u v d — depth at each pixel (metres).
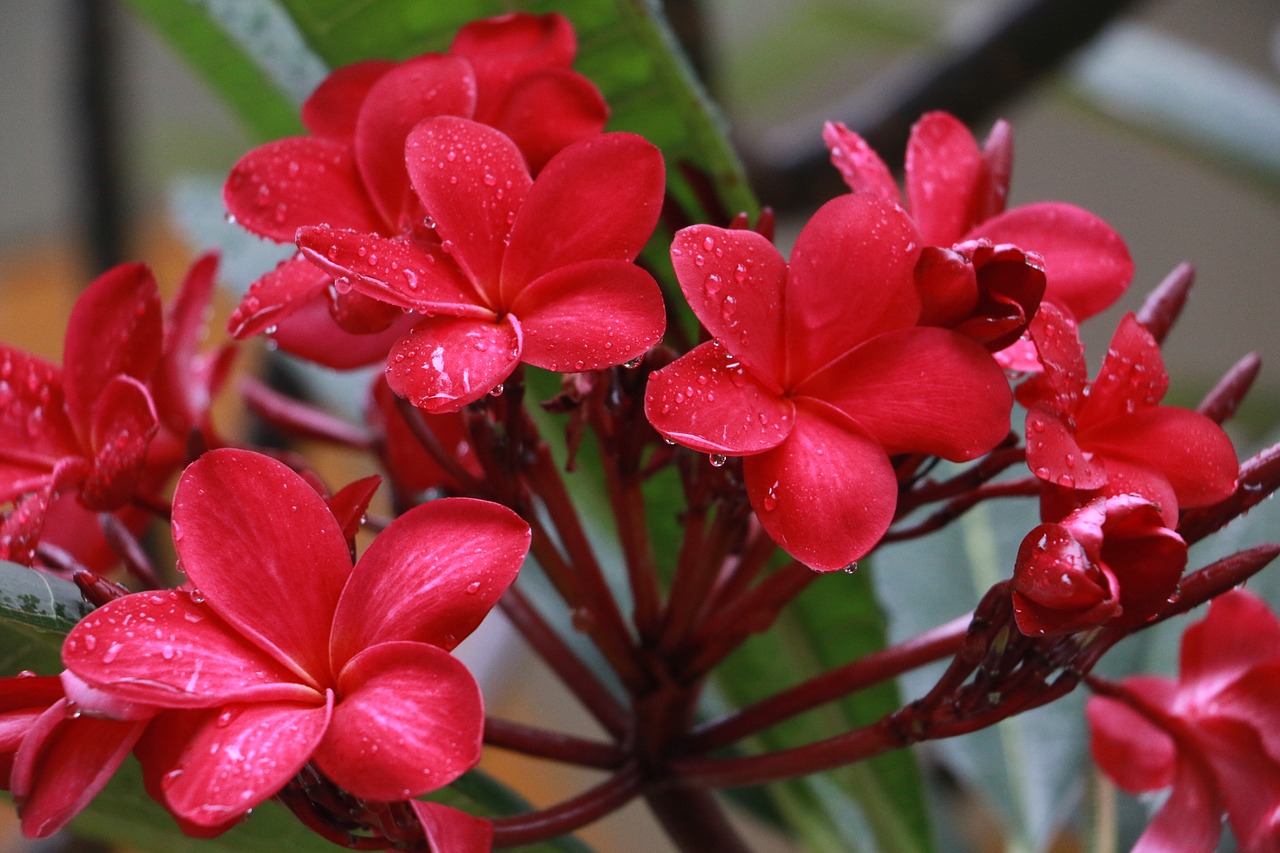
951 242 0.69
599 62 0.72
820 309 0.65
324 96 0.69
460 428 0.71
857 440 0.64
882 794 0.79
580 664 0.72
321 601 0.63
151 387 0.71
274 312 0.66
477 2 0.74
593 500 0.81
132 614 0.62
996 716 0.65
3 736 0.62
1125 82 1.21
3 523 0.67
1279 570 0.82
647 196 0.65
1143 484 0.65
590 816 0.69
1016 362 0.67
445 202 0.65
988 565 0.87
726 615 0.70
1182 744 0.71
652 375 0.63
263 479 0.63
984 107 1.03
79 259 1.20
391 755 0.60
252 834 0.71
